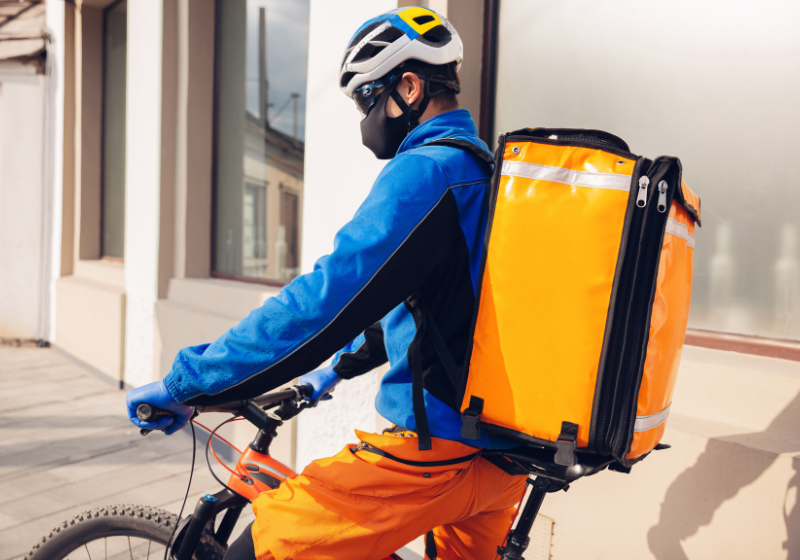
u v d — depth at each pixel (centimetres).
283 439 287
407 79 108
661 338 88
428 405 99
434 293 98
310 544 97
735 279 183
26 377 492
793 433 149
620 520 165
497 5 247
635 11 206
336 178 264
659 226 85
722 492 146
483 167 100
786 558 135
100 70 589
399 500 98
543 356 87
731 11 183
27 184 609
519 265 89
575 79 223
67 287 555
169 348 395
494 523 122
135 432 364
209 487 288
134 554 152
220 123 421
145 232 429
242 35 399
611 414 85
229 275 407
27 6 622
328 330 88
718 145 186
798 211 169
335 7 261
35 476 296
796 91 169
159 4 407
